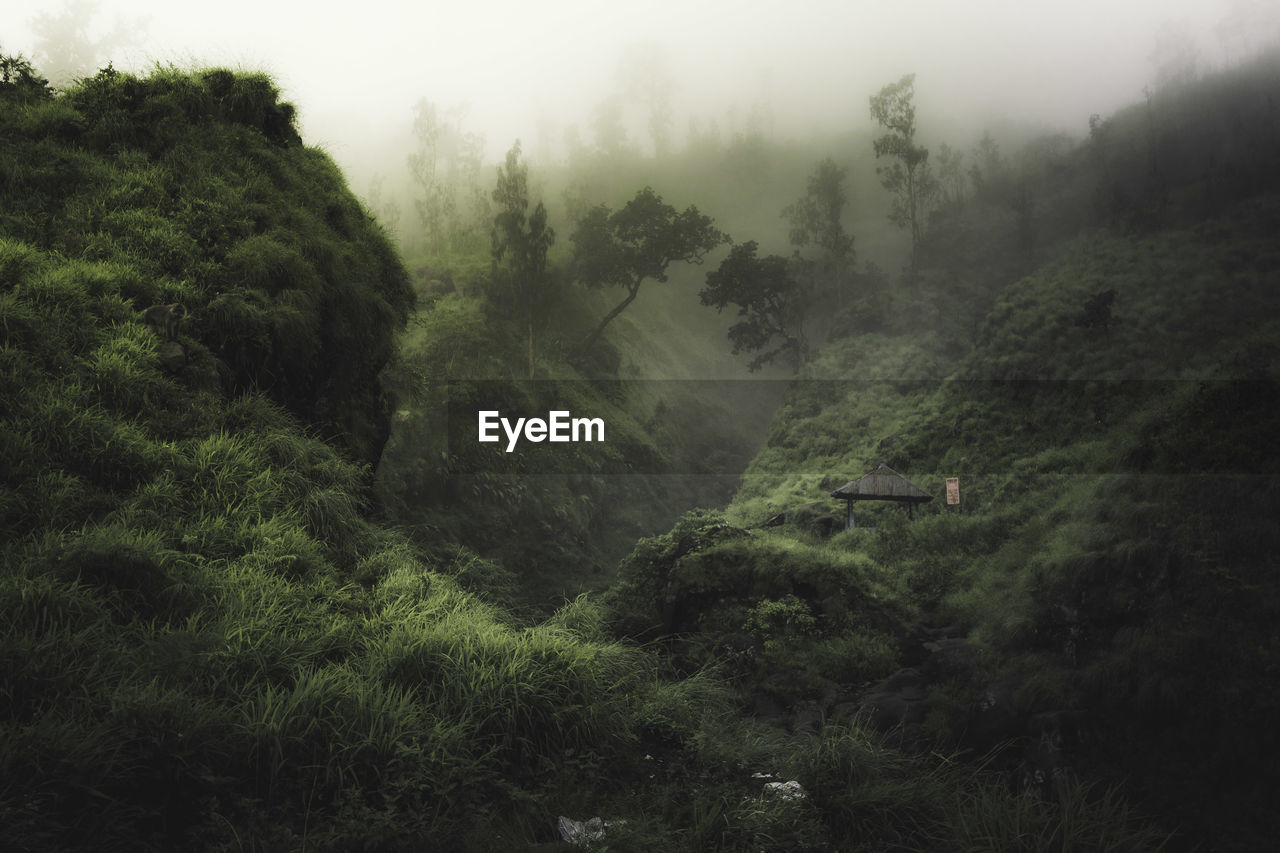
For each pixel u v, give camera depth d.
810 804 5.12
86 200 9.00
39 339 6.83
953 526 19.05
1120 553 10.77
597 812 4.68
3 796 3.16
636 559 15.39
